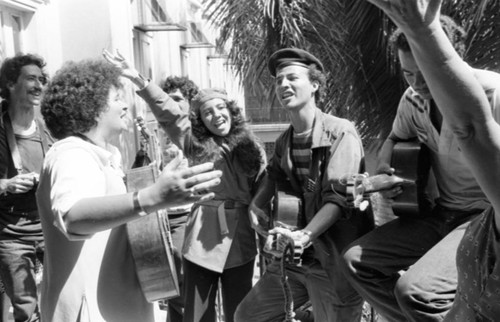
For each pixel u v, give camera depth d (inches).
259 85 265.0
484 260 100.6
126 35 432.8
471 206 138.9
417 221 145.3
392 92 238.1
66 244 116.6
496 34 215.6
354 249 144.0
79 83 119.8
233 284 185.9
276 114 271.0
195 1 721.0
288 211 162.7
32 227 204.7
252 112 424.2
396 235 143.9
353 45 237.3
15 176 198.5
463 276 104.7
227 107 183.6
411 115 142.0
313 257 164.1
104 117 122.2
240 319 174.1
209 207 184.4
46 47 366.6
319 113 162.7
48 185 116.1
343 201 153.2
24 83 204.4
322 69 164.6
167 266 118.9
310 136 161.2
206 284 185.2
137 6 498.0
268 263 179.2
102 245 119.5
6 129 203.8
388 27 227.9
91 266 117.9
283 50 163.2
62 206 110.3
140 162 259.9
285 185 167.5
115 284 120.4
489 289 99.3
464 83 87.7
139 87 190.9
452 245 131.9
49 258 118.2
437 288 127.8
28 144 207.9
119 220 107.5
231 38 268.1
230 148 182.5
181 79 252.1
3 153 202.5
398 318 143.1
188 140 187.8
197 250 183.6
